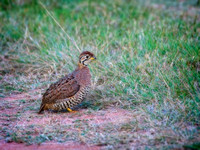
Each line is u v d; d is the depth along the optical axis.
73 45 19.78
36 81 18.00
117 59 18.50
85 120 13.48
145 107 13.92
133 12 28.25
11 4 30.33
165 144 11.00
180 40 18.89
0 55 21.22
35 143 11.79
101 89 16.06
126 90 15.63
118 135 11.93
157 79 15.51
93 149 11.12
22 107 15.20
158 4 32.59
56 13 27.47
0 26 25.19
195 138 11.23
